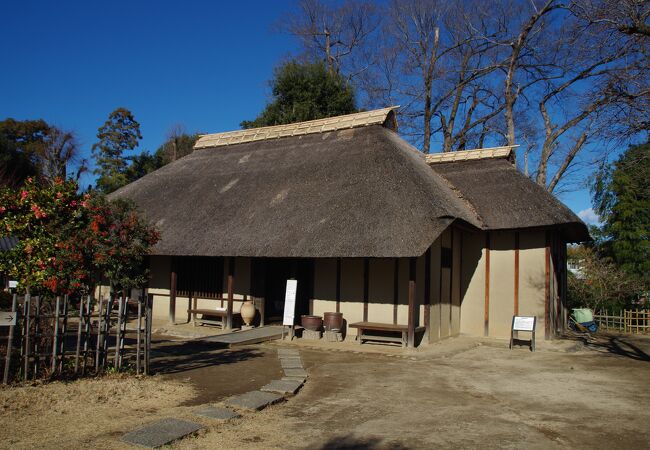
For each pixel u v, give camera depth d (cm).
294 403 693
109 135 4144
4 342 775
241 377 834
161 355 1020
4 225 819
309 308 1400
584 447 542
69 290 742
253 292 1493
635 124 1061
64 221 823
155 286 1678
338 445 528
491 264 1469
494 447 533
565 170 2330
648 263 2042
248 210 1451
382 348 1173
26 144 3247
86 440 507
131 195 1816
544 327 1382
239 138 1980
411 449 522
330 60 3256
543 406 707
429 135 2961
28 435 514
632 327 1805
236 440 529
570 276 2050
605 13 1059
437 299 1308
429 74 2922
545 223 1348
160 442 502
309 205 1354
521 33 2352
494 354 1176
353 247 1130
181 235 1441
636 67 1067
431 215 1164
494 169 1620
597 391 809
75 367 734
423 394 761
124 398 655
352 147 1594
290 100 2853
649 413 679
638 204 2130
